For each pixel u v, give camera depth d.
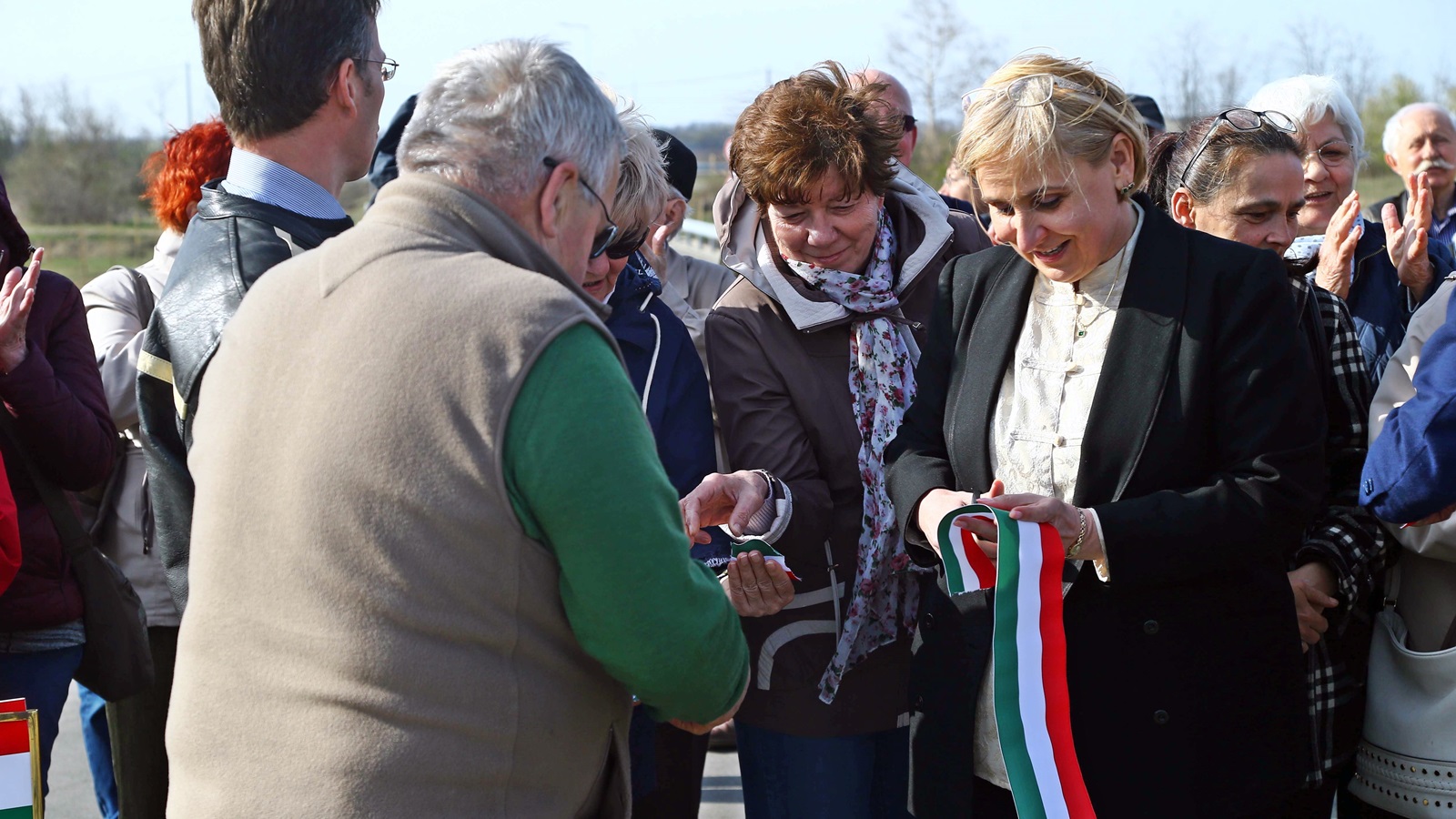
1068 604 1.92
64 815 3.81
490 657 1.40
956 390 2.11
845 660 2.43
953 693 2.05
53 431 2.38
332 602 1.37
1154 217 1.96
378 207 1.53
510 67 1.53
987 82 1.91
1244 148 2.35
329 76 2.05
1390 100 25.09
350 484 1.37
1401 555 2.32
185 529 2.07
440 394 1.37
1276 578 1.96
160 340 2.06
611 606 1.38
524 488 1.37
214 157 3.12
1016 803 1.73
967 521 1.82
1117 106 1.87
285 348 1.45
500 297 1.39
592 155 1.57
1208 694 1.89
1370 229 2.95
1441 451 1.91
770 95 2.51
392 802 1.36
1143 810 1.89
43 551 2.42
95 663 2.54
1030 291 2.07
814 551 2.45
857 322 2.53
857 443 2.49
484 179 1.50
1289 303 1.88
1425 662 2.18
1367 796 2.32
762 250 2.58
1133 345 1.88
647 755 2.47
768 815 2.58
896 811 2.61
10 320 2.31
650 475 1.41
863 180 2.44
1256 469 1.82
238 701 1.41
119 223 29.39
